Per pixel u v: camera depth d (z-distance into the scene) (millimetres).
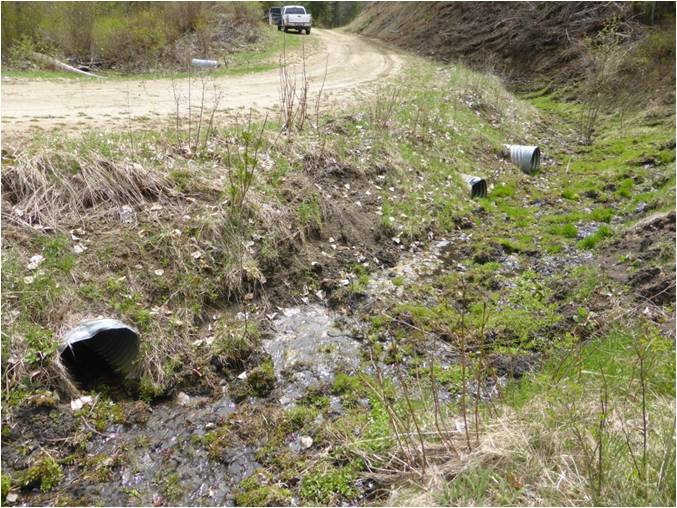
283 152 7840
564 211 9211
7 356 4426
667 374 4797
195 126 8664
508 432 4059
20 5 17141
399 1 31625
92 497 3928
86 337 4531
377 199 8000
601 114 15773
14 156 6188
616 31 18594
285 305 6164
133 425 4523
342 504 3928
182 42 20484
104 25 19203
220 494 4027
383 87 14414
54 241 5301
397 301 6328
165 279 5590
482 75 17344
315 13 40750
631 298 6215
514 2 22562
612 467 3781
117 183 6082
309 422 4648
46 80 12570
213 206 6359
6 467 3992
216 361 5199
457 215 8508
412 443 4152
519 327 5938
